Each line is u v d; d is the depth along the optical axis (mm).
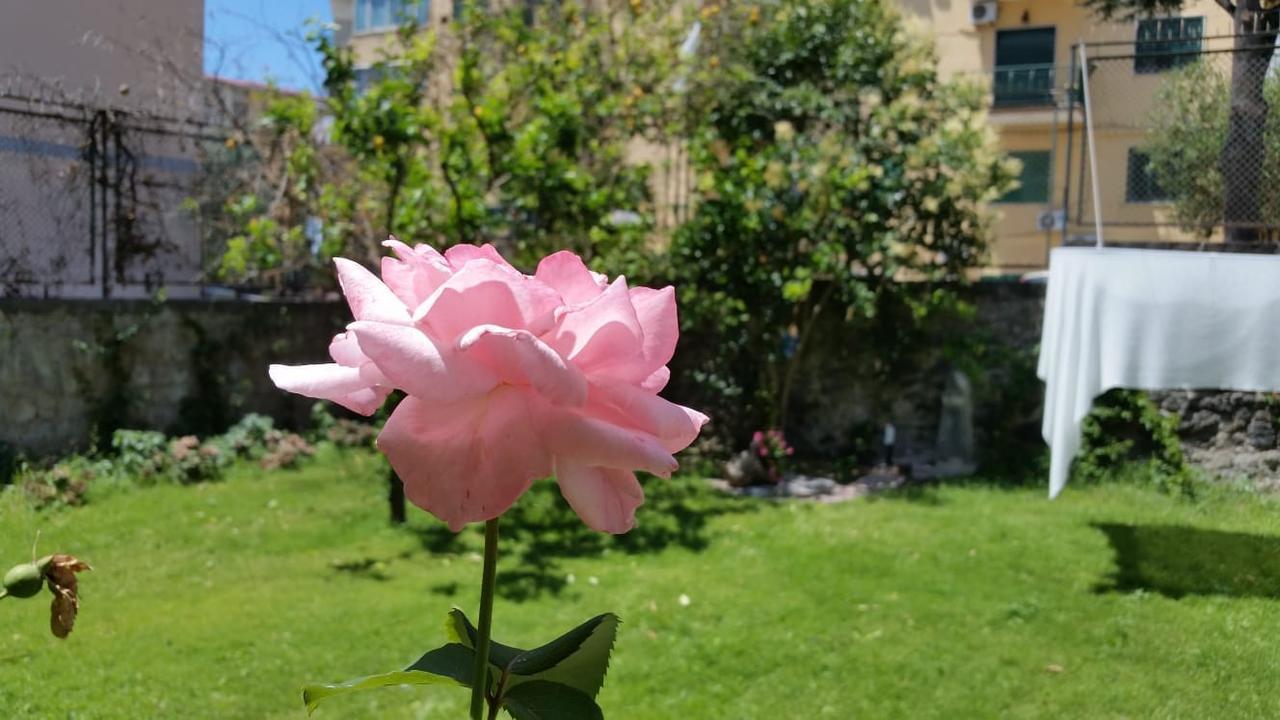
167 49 10797
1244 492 7512
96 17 10297
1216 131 6887
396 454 842
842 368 10758
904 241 10469
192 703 4141
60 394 9039
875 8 10969
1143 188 7430
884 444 10477
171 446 9227
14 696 4156
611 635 1042
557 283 953
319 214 8352
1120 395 8547
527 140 7734
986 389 10172
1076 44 7375
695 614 5453
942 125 10766
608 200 9273
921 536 7195
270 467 9617
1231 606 5176
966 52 17922
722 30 11055
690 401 10789
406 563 6551
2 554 6281
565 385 802
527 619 5324
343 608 5477
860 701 4285
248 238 9633
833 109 10398
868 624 5289
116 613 5340
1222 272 5582
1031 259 17359
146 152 10156
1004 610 5426
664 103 10617
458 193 7660
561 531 7566
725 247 10164
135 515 7594
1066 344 6121
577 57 9305
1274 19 6676
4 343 8648
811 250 10219
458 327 858
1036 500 8289
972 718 4094
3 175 9141
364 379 900
